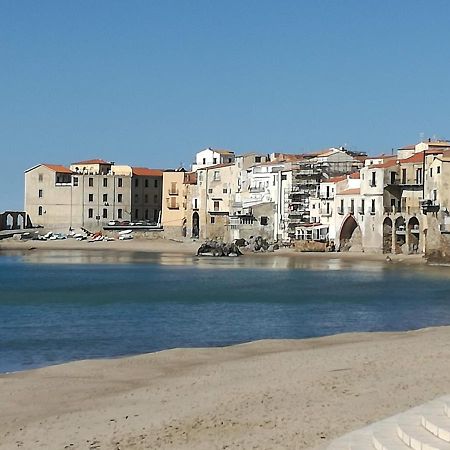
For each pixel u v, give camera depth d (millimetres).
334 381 44438
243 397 41750
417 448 28875
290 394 41625
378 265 186125
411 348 57469
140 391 46000
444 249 182000
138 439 34781
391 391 40906
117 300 107125
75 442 34875
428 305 102250
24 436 36375
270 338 72812
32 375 51812
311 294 116750
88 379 50438
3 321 83938
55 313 91625
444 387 41469
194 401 41969
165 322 83562
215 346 68125
